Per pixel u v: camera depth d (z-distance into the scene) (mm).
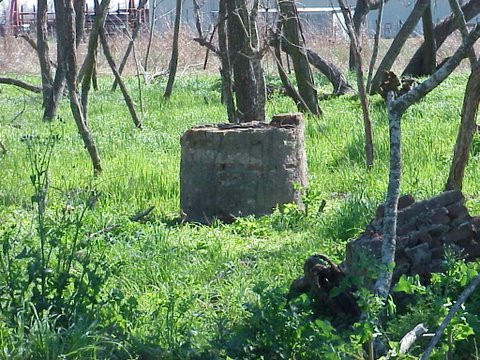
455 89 21688
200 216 10180
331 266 6188
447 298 5129
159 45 35969
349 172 12109
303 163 10438
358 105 19953
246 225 9477
